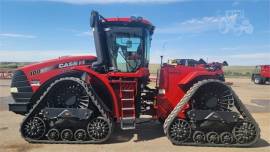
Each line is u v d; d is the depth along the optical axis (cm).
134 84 1082
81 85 1050
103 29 1122
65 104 1068
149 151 970
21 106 1097
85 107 1066
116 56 1120
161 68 1128
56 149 986
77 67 1092
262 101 2289
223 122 1030
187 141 1042
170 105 1116
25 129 1060
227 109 1050
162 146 1025
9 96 2391
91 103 1068
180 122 1037
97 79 1091
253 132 1031
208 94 1055
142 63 1127
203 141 1037
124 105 1068
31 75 1104
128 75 1084
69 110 1044
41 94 1109
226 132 1034
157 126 1302
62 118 1048
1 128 1266
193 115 1029
